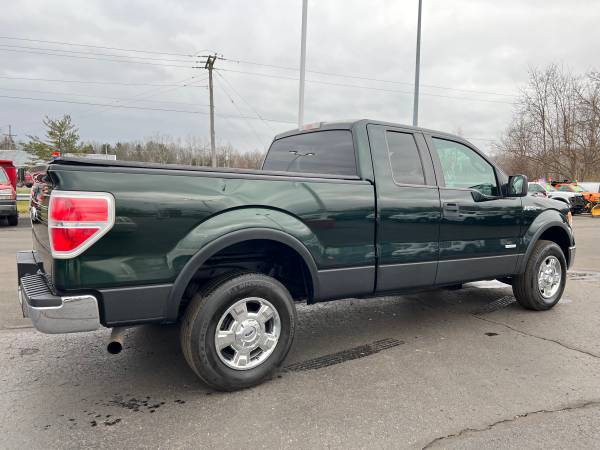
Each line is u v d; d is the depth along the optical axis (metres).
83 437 2.52
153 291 2.75
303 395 3.05
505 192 4.77
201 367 2.93
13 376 3.34
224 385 3.03
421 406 2.90
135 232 2.66
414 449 2.43
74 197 2.49
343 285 3.55
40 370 3.45
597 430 2.62
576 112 37.00
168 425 2.66
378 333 4.39
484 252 4.50
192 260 2.82
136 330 4.37
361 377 3.35
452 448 2.43
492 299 5.71
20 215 17.81
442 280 4.19
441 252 4.14
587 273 7.71
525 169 41.38
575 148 37.25
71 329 2.55
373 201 3.67
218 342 2.99
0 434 2.55
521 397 3.02
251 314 3.12
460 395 3.05
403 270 3.89
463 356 3.77
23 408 2.86
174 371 3.44
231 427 2.64
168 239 2.76
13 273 6.87
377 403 2.94
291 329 3.29
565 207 5.52
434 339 4.20
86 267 2.55
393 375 3.38
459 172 4.45
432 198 4.05
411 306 5.39
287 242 3.19
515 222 4.77
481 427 2.64
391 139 4.01
